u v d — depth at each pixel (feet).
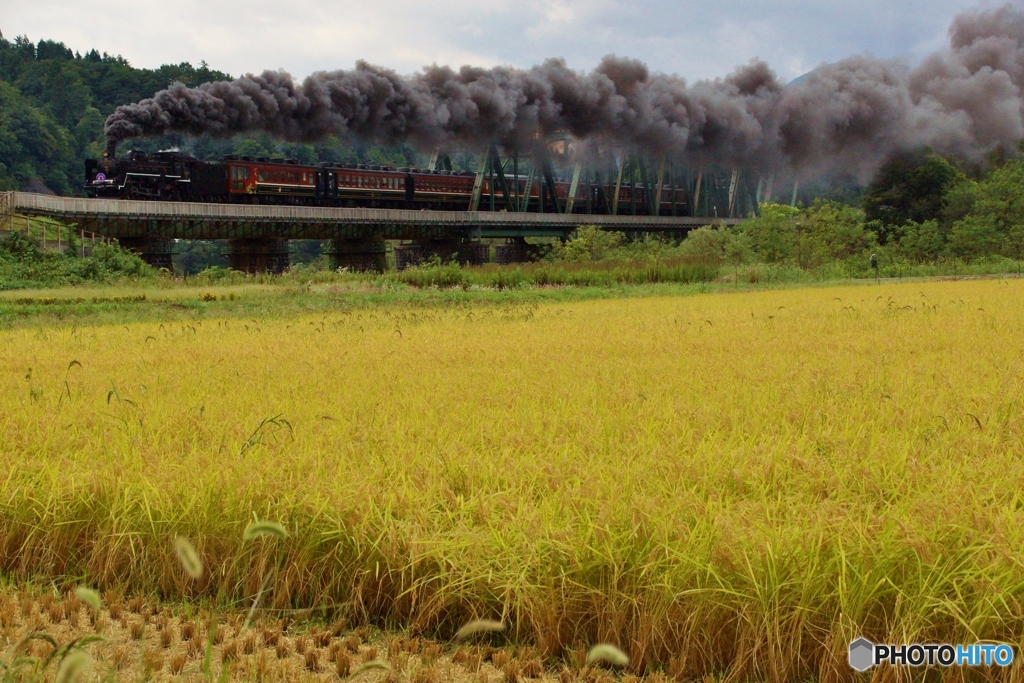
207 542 17.28
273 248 211.82
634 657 14.43
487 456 20.59
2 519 18.72
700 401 28.19
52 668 13.62
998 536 14.47
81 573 18.08
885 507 17.48
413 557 15.66
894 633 13.30
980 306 71.31
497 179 263.49
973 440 21.98
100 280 126.31
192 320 78.84
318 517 16.92
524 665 14.14
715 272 157.58
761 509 16.43
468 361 41.04
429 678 13.78
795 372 35.14
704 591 14.14
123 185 174.81
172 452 21.54
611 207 296.30
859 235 200.03
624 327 60.29
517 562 15.29
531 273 142.31
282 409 26.78
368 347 47.80
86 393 31.42
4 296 99.09
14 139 435.94
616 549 14.99
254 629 15.57
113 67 581.94
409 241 290.15
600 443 22.26
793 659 13.87
